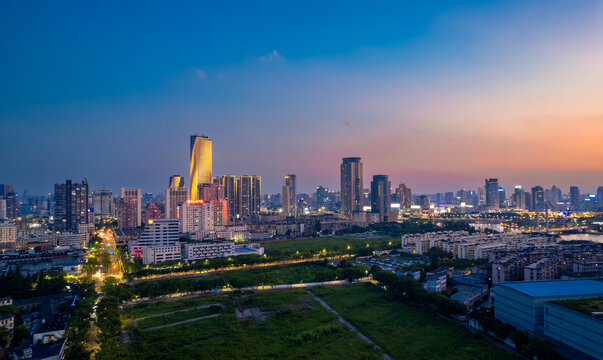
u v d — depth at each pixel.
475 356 190.62
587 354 176.12
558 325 191.88
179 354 195.25
